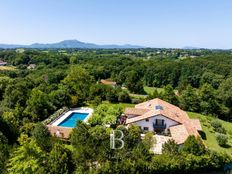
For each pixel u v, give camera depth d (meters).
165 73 126.50
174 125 52.31
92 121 54.47
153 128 52.56
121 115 60.97
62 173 30.09
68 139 45.22
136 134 40.22
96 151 33.12
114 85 114.75
